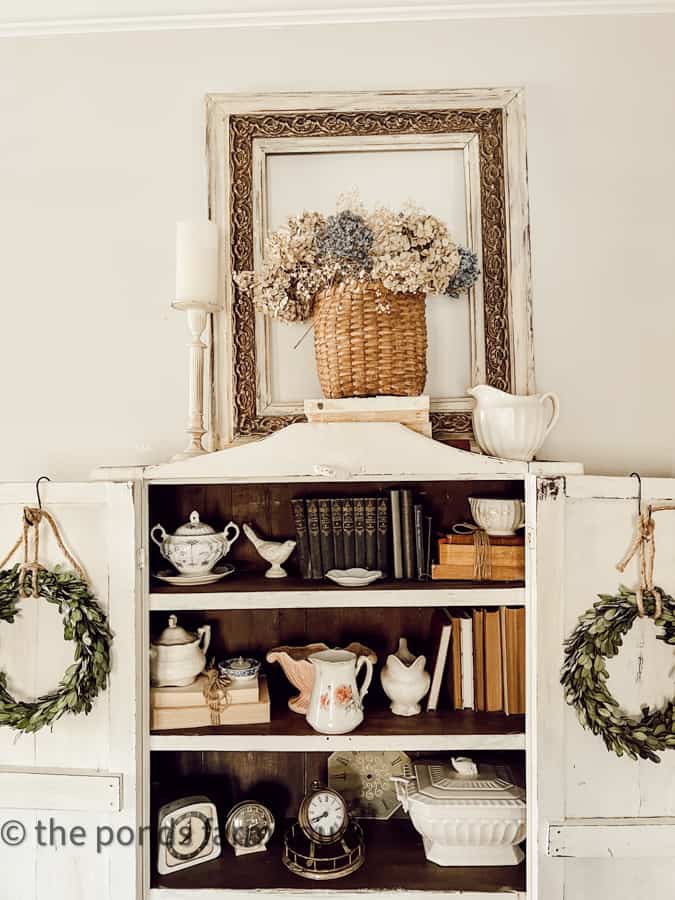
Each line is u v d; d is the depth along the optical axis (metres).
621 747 1.20
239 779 1.56
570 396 1.55
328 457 1.30
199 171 1.59
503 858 1.36
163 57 1.61
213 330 1.57
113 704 1.28
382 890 1.29
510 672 1.39
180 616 1.58
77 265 1.60
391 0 1.57
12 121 1.61
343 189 1.57
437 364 1.56
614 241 1.57
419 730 1.31
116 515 1.28
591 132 1.58
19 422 1.59
